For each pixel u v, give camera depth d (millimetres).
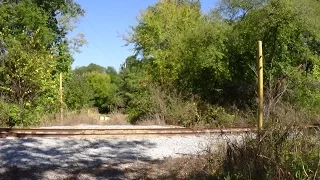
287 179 5824
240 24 21531
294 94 17797
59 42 28781
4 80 19266
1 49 20031
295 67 20062
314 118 11539
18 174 7734
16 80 19078
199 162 8438
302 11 19672
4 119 16359
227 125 16781
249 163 6789
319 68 21359
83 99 30656
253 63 21141
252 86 20641
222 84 21828
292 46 21609
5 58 19328
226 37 21531
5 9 22797
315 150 6293
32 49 20828
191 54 21750
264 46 20750
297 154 6148
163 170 8500
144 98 20953
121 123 20203
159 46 27938
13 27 23516
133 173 8227
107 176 7957
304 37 21484
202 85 21953
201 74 21906
